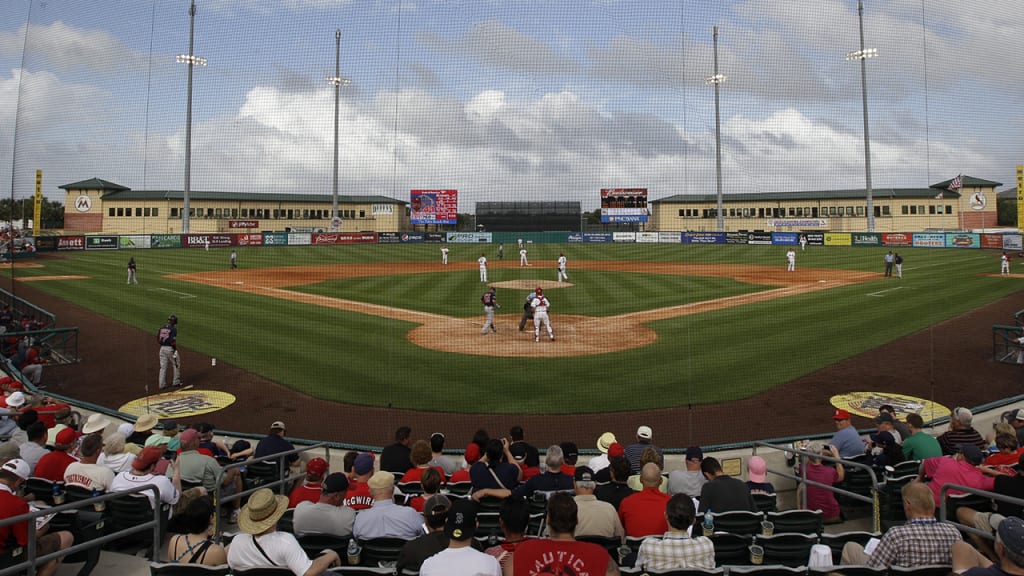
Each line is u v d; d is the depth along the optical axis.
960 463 6.34
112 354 16.39
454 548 3.98
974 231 48.31
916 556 4.59
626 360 15.60
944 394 12.66
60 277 32.44
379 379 14.03
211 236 54.84
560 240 59.62
